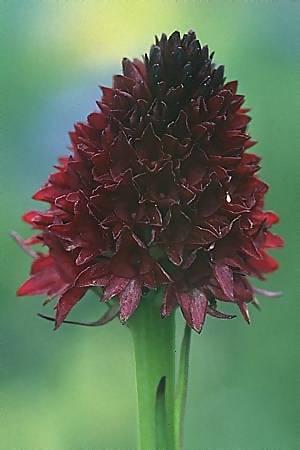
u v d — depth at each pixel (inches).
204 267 5.1
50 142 7.2
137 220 5.1
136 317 5.3
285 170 7.2
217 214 5.1
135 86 5.1
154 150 5.1
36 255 5.4
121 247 5.1
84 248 5.1
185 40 5.2
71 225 5.1
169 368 5.3
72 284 5.1
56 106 7.2
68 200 5.2
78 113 7.2
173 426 5.3
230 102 5.2
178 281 5.1
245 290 5.2
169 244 5.1
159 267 5.0
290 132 7.2
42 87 7.2
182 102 5.1
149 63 5.2
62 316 5.1
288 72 7.2
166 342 5.3
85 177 5.2
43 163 7.2
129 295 5.0
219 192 5.1
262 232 5.3
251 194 5.2
